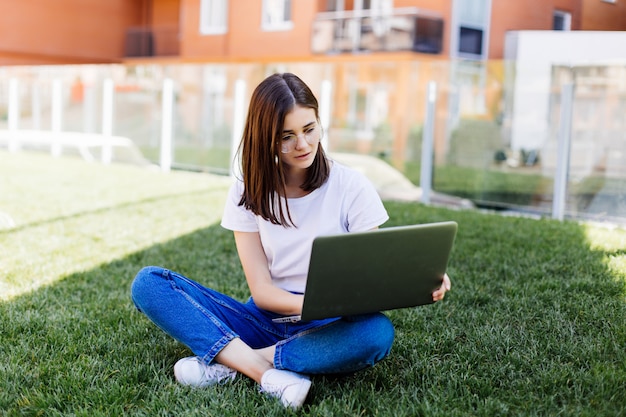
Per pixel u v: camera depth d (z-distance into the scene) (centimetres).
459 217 585
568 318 288
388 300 200
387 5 1312
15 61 1645
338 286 189
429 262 197
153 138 994
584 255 418
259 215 216
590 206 609
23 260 406
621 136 585
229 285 351
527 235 490
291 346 210
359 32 1331
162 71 973
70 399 210
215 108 920
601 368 228
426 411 196
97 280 362
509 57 866
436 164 725
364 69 796
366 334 203
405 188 755
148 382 224
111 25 1789
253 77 888
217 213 592
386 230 185
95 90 1055
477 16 993
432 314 297
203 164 938
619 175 588
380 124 782
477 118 687
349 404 202
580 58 748
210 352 213
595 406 202
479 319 290
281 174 208
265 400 204
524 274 366
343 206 218
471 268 388
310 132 202
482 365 235
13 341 260
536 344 255
